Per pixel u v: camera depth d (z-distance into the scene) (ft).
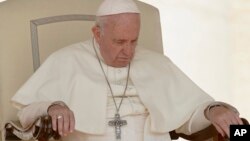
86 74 29.78
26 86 29.19
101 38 29.40
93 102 29.12
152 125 29.55
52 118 25.23
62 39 33.37
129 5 28.40
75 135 29.07
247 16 52.70
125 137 29.12
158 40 35.47
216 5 52.42
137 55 31.94
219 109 28.04
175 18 51.72
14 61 32.22
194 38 52.13
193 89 31.22
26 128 27.45
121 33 28.43
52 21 33.37
